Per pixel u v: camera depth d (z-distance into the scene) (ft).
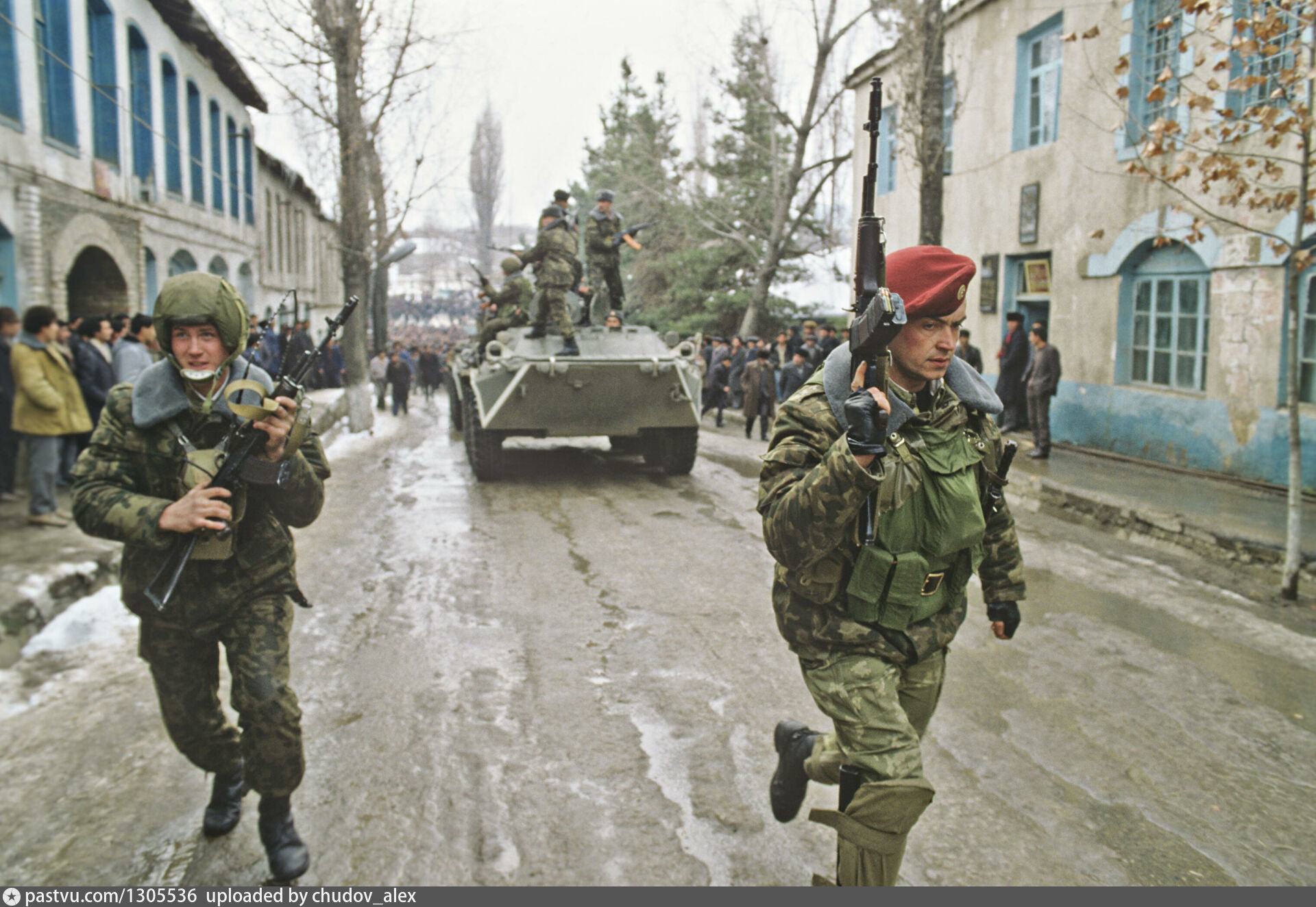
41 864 9.82
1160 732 13.14
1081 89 38.32
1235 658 15.98
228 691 14.57
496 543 24.59
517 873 9.64
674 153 130.82
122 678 14.89
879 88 7.14
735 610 18.63
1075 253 39.17
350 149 51.47
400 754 12.32
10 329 25.90
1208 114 30.63
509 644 16.60
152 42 49.57
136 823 10.66
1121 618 18.15
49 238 36.35
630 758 12.23
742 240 78.02
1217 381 31.30
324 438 46.62
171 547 8.57
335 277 138.10
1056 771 11.95
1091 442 38.29
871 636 7.68
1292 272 18.99
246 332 9.14
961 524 7.52
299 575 21.16
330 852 10.05
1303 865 9.93
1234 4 28.37
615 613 18.47
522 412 32.94
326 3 50.08
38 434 22.36
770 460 7.48
